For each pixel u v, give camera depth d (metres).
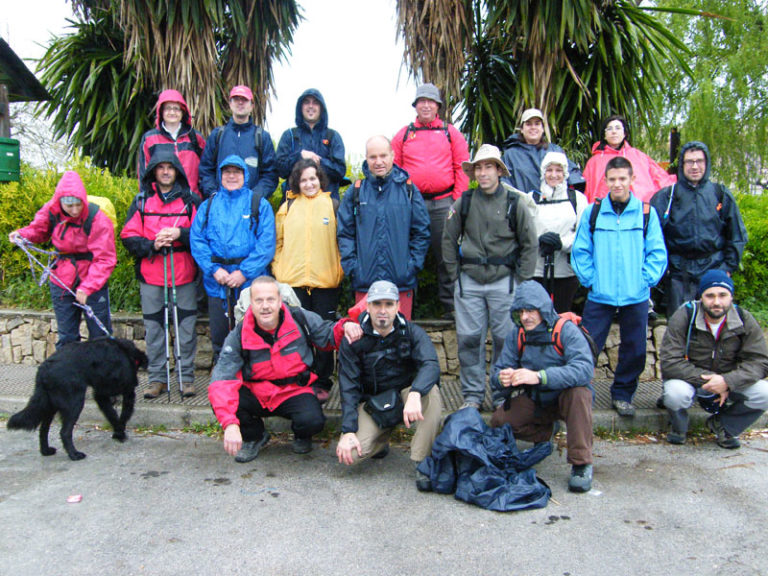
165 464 3.60
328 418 4.13
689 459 3.65
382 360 3.43
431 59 5.65
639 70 6.57
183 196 4.45
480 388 4.16
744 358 3.70
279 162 4.73
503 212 3.92
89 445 3.90
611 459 3.66
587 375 3.20
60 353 3.63
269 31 7.30
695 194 4.20
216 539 2.73
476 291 4.04
